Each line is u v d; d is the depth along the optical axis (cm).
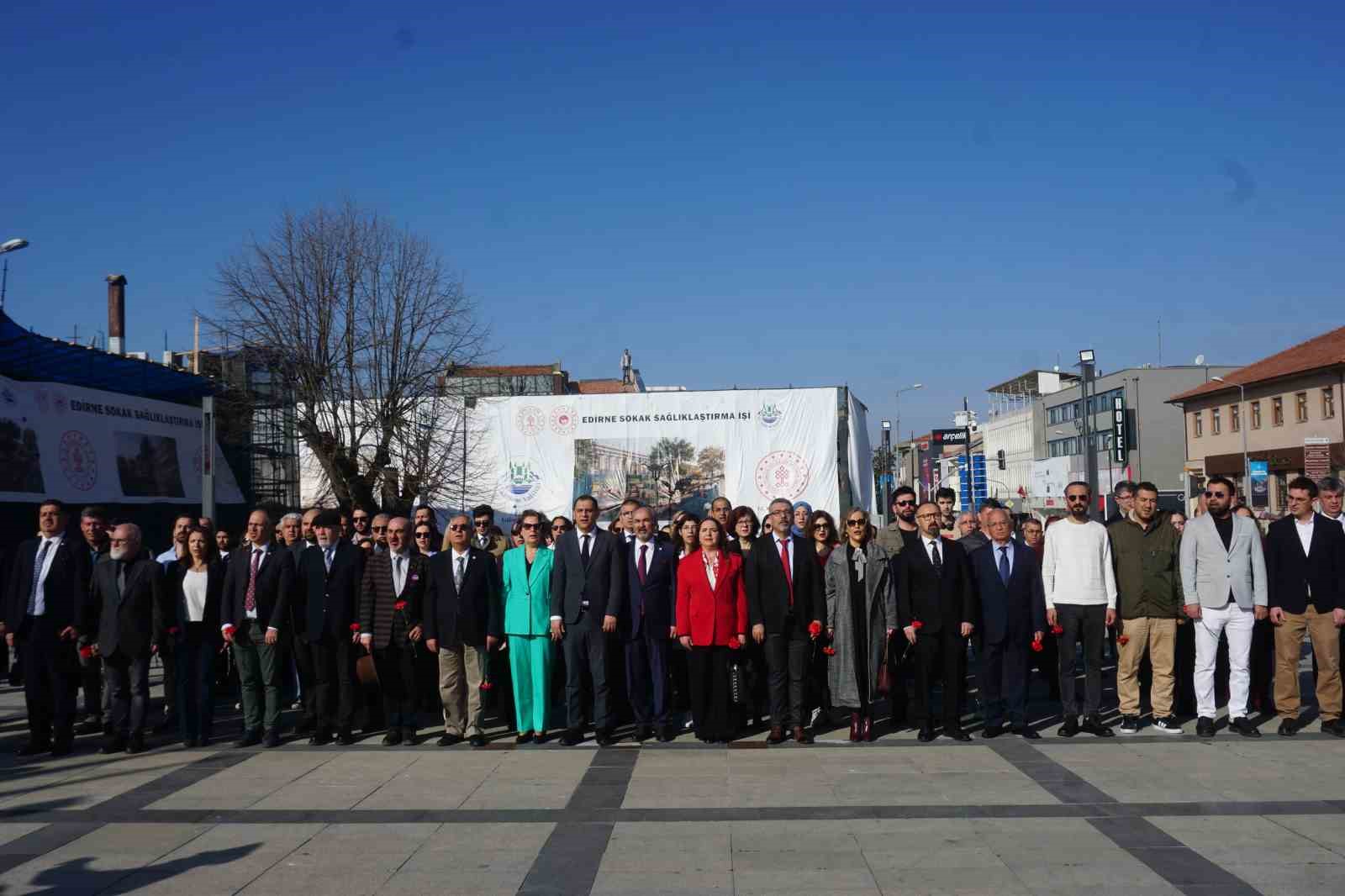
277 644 970
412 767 871
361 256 2995
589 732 1023
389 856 627
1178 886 548
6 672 1272
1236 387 5647
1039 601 959
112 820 718
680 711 1132
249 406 2900
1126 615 958
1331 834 636
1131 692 964
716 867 597
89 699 1066
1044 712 1090
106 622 952
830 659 954
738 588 969
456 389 3131
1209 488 946
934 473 4878
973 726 1027
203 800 769
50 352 2267
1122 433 6506
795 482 2117
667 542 1028
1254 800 712
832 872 583
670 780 807
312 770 863
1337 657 922
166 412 2419
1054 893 543
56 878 597
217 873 601
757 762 864
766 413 2134
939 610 941
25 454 1930
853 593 953
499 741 990
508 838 660
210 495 1291
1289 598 930
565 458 2158
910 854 613
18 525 1942
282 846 651
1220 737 927
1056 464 7656
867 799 738
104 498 2148
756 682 1028
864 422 2223
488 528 1130
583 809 725
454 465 2828
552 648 995
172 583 983
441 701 1070
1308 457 2708
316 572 991
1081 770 810
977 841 636
